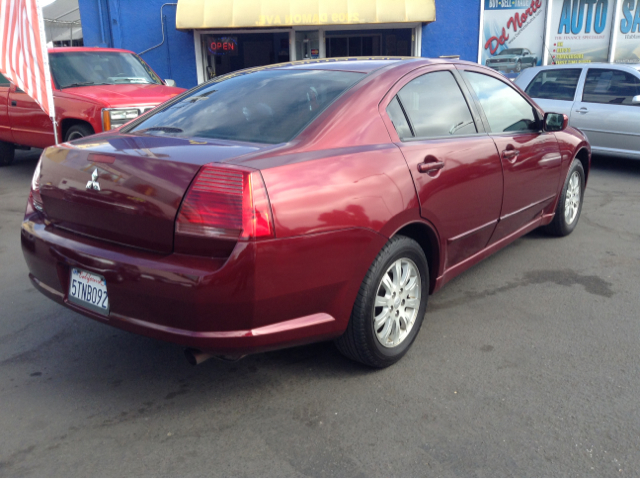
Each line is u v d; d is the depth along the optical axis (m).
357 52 15.30
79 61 8.30
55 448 2.37
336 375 2.93
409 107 3.15
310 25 12.86
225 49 14.50
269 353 3.17
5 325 3.53
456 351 3.16
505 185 3.74
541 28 13.65
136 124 3.27
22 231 2.92
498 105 3.94
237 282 2.21
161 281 2.28
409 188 2.84
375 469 2.22
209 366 3.04
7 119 8.62
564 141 4.69
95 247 2.54
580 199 5.37
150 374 2.96
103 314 2.53
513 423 2.50
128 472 2.22
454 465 2.24
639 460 2.27
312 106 2.86
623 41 13.64
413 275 3.04
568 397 2.70
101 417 2.58
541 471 2.21
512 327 3.45
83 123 7.50
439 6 13.55
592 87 8.45
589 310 3.69
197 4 13.05
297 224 2.33
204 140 2.72
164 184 2.32
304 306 2.45
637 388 2.77
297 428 2.49
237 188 2.21
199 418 2.57
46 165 2.85
